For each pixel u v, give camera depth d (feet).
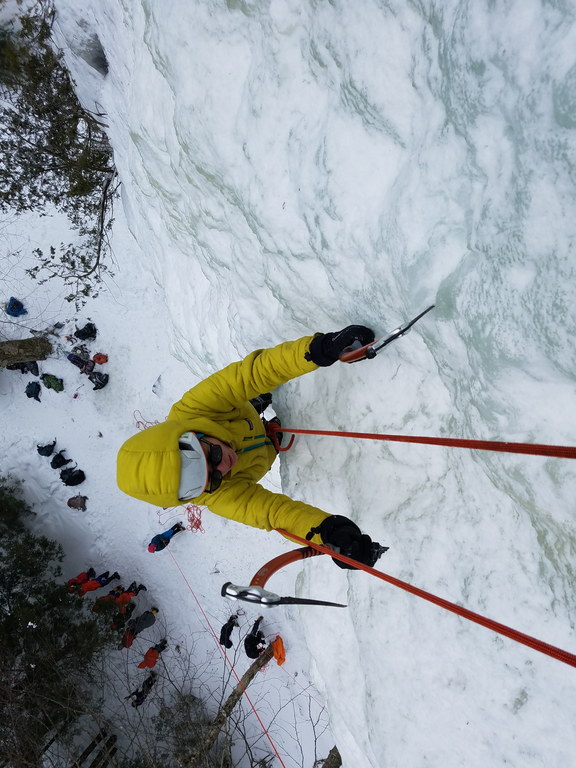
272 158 6.81
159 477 5.65
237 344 10.02
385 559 7.63
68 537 24.75
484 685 6.31
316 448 8.80
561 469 4.58
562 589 5.52
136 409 24.47
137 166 12.59
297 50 6.01
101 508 24.77
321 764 21.20
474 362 4.85
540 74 3.62
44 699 20.93
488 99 4.03
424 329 5.62
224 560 23.38
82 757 21.53
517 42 3.71
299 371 6.76
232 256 9.29
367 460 8.07
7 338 24.32
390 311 6.22
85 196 22.40
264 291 8.91
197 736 21.90
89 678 22.30
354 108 5.48
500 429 4.83
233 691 21.66
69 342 24.54
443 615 6.80
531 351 4.25
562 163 3.63
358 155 5.65
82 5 11.46
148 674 23.38
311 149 6.20
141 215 14.78
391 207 5.30
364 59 5.16
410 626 7.20
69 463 24.84
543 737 5.75
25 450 25.04
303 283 7.48
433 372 6.62
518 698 6.00
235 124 7.21
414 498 7.43
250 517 6.48
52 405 25.00
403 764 7.00
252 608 22.88
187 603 23.66
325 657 9.58
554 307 3.97
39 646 21.20
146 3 7.96
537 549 5.74
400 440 5.60
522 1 3.61
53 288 24.50
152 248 15.05
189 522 23.75
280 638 21.85
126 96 11.78
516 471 4.94
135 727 22.47
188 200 10.07
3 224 23.94
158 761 22.16
